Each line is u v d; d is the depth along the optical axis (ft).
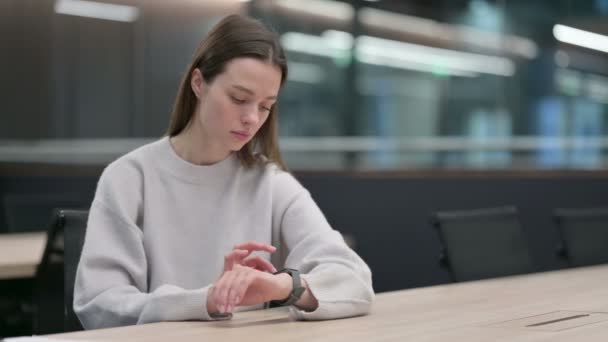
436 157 20.45
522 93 20.95
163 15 20.27
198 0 20.08
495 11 21.33
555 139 19.29
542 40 20.68
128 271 5.32
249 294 4.76
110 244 5.40
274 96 5.30
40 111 20.18
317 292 4.90
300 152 20.72
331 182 16.40
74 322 5.98
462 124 21.48
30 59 20.16
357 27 21.40
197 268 5.66
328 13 21.40
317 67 21.31
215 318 4.79
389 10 21.63
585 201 14.57
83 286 5.25
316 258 5.46
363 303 5.01
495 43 21.31
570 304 5.53
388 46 21.62
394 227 15.84
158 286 5.53
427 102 21.65
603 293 6.18
